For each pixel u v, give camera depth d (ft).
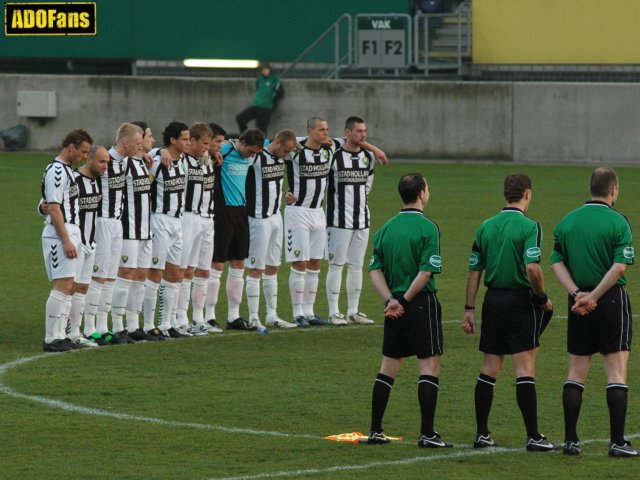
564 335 153.48
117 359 138.41
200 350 144.36
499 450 101.81
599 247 100.17
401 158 362.74
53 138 378.12
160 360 138.10
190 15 414.62
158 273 151.53
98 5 412.77
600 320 99.71
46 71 426.10
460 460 98.58
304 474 94.17
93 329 148.15
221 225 155.84
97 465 96.58
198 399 119.55
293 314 163.53
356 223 162.40
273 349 145.59
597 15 372.17
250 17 413.59
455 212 262.67
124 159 145.69
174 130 148.56
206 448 102.06
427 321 101.60
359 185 162.09
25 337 150.30
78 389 123.13
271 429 108.68
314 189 160.86
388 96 361.71
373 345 148.36
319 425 110.22
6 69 425.69
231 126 371.76
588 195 288.10
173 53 415.03
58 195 137.08
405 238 102.27
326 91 364.79
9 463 97.09
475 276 104.83
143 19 413.80
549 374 131.54
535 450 101.24
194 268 154.71
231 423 110.52
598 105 349.41
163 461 97.96
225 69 418.31
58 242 139.74
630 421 112.16
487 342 103.09
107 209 145.48
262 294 185.88
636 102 346.74
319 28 410.52
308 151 159.94
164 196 149.48
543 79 378.94
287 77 402.52
